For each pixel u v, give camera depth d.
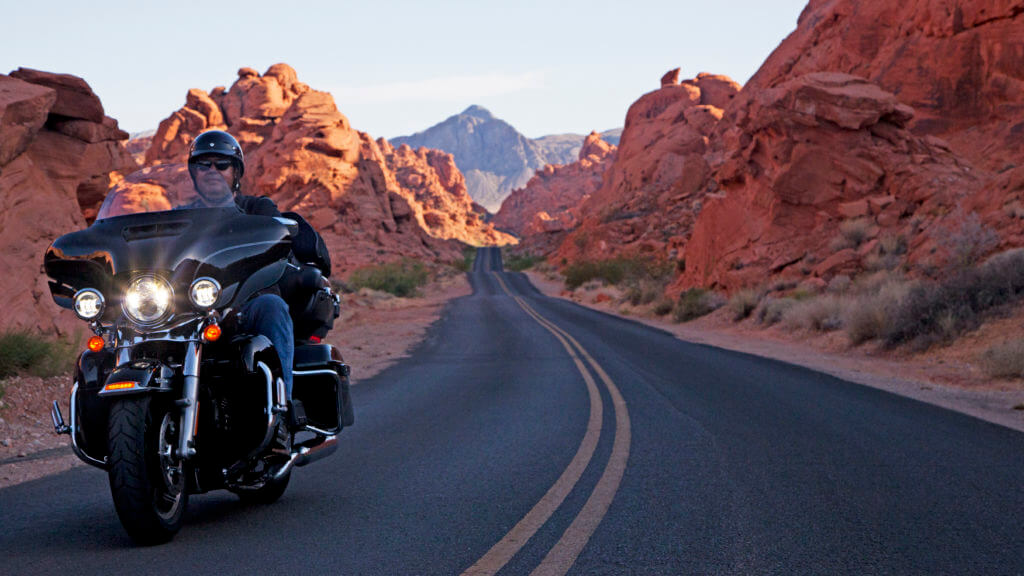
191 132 166.88
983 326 17.89
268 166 134.62
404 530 4.61
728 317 31.31
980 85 48.81
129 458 3.97
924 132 49.94
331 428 5.41
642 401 10.73
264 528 4.65
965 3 49.72
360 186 139.25
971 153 46.41
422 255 143.50
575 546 4.29
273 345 4.76
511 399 11.23
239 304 4.65
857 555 4.20
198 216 4.67
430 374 15.30
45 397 10.28
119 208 4.76
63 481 6.14
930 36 51.66
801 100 36.00
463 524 4.75
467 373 15.30
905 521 4.90
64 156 17.78
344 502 5.34
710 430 8.41
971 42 49.12
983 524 4.86
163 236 4.45
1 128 14.58
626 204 133.50
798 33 99.62
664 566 3.97
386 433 8.44
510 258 185.75
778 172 36.50
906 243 30.36
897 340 19.34
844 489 5.77
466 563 3.97
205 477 4.55
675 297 42.97
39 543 4.30
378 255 125.69
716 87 171.12
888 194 34.72
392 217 151.25
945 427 8.72
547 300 64.00
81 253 4.34
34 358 11.23
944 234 26.64
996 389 13.53
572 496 5.51
